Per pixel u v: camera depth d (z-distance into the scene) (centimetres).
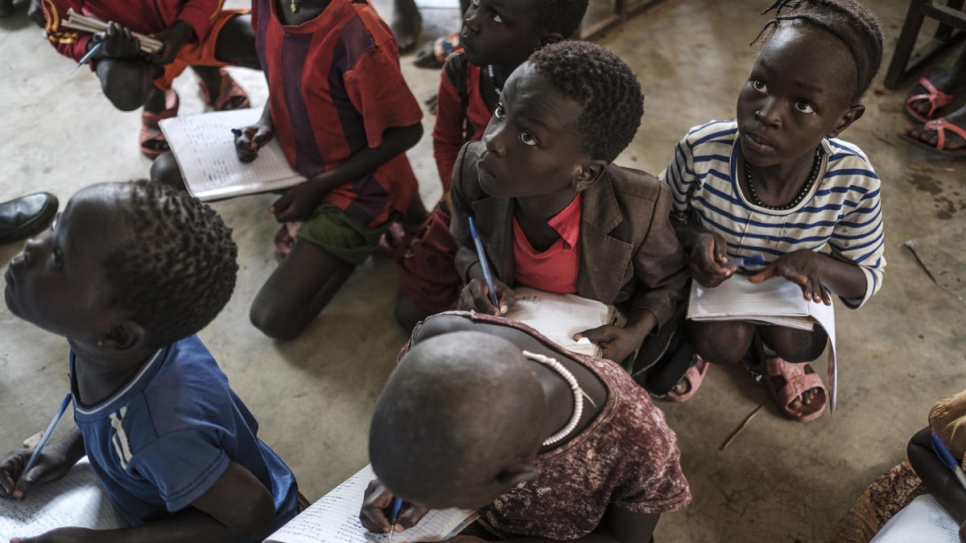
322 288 235
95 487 150
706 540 190
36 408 216
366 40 203
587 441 113
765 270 173
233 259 121
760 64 143
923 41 328
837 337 230
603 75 131
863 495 187
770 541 190
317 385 224
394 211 246
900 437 208
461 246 187
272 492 158
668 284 172
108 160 284
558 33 182
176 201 111
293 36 206
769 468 203
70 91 311
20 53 327
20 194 271
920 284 243
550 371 110
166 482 124
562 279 169
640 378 202
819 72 137
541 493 124
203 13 253
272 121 233
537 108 131
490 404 86
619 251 160
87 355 119
